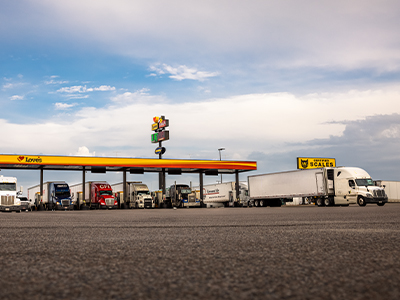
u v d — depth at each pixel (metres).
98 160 44.69
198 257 3.78
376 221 9.91
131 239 5.71
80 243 5.20
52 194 46.81
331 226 8.12
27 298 2.22
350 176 35.38
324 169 37.62
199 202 54.19
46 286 2.52
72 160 43.28
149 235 6.42
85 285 2.54
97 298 2.21
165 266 3.27
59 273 2.98
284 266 3.21
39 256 3.95
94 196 49.97
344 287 2.44
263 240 5.34
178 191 54.03
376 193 33.75
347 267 3.13
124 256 3.90
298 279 2.68
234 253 4.04
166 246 4.75
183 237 5.98
